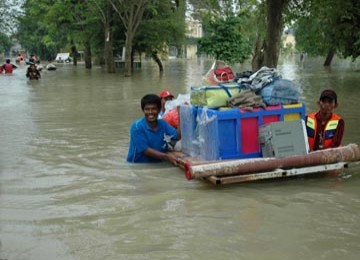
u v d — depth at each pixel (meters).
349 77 24.94
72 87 21.36
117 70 36.56
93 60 53.66
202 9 29.70
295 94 6.51
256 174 5.92
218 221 4.84
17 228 4.71
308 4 17.09
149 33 33.00
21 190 5.89
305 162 6.09
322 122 6.62
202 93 6.38
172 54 74.25
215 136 6.15
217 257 4.04
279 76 6.67
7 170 6.82
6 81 25.66
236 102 6.24
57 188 5.95
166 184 6.07
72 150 8.07
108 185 6.05
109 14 32.72
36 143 8.71
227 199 5.49
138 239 4.42
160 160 7.16
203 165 5.80
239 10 25.98
